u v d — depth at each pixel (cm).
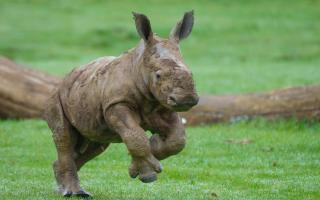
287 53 8675
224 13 10969
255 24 10262
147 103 2492
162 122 2519
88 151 2891
